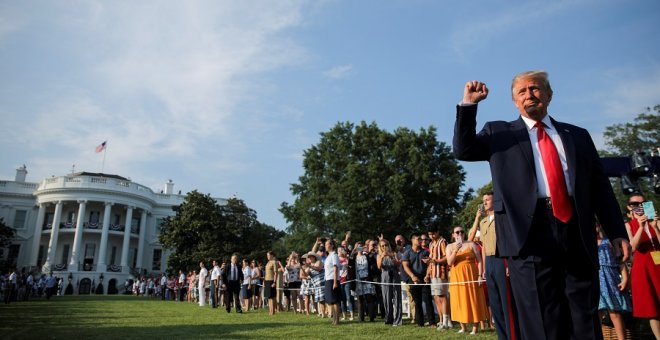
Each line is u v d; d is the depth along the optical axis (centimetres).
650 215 570
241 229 4769
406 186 3528
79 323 1152
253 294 1873
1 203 5656
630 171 810
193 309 1833
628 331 669
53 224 5316
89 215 5594
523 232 254
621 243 261
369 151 3819
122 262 5425
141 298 3706
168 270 4416
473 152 280
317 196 3750
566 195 255
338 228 3559
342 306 1227
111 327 1036
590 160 271
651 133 3466
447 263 888
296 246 3844
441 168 3809
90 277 5106
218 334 868
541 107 274
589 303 244
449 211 3828
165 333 901
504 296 443
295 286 1548
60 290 4366
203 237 4466
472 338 750
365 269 1127
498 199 270
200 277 2183
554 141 271
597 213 273
